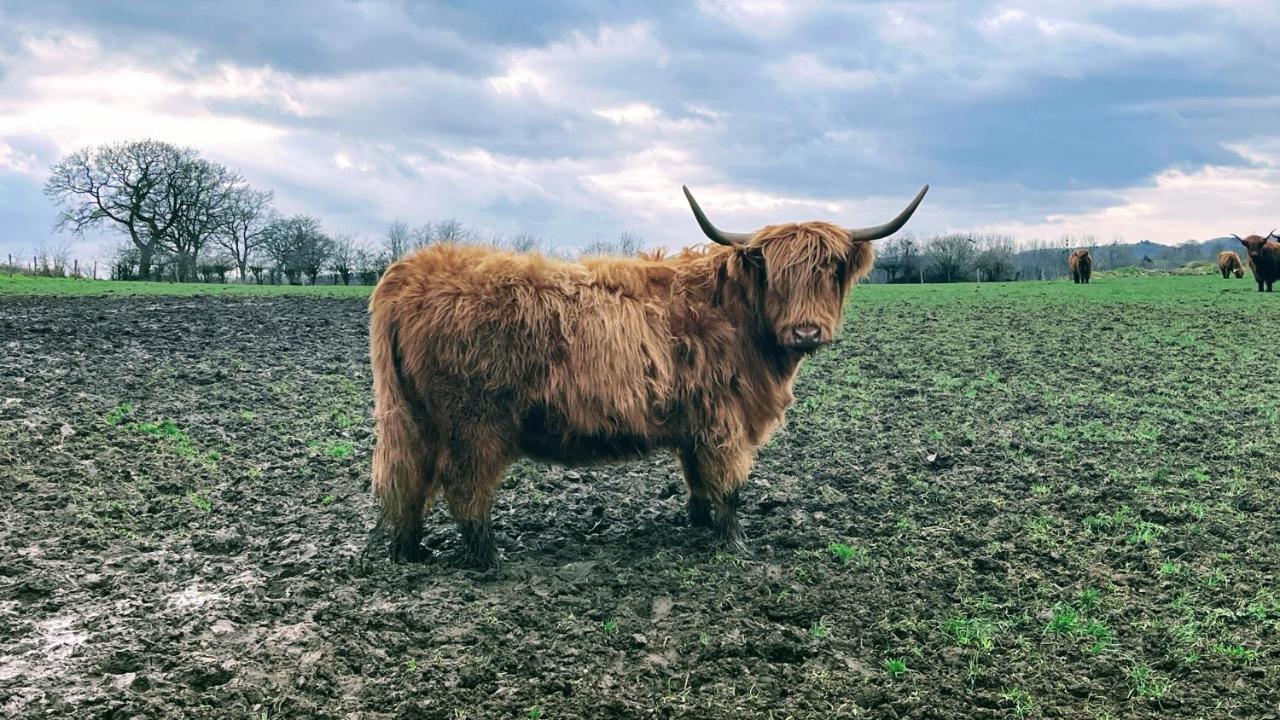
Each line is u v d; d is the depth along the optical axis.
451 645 5.05
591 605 5.59
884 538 6.95
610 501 7.74
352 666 4.77
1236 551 6.72
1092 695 4.68
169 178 63.69
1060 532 7.09
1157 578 6.21
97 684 4.50
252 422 9.88
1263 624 5.49
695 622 5.38
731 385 6.37
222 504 7.36
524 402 5.93
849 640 5.25
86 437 8.70
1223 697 4.70
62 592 5.54
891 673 4.88
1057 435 10.05
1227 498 7.87
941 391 12.82
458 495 5.98
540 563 6.31
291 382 12.27
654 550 6.58
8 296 26.55
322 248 65.69
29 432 8.59
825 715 4.46
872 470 8.73
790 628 5.29
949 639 5.28
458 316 5.76
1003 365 15.27
